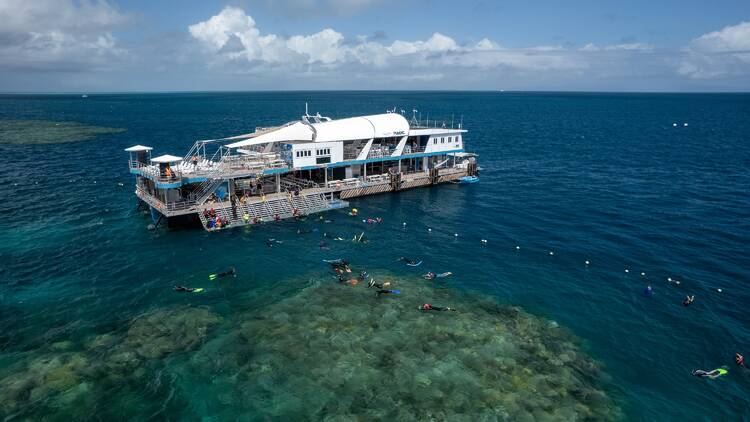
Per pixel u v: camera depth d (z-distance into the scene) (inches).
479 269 1788.9
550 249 1991.9
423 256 1913.1
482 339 1294.3
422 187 3080.7
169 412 1025.5
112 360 1192.2
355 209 2527.1
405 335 1302.9
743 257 1893.5
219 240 2054.6
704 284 1659.7
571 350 1269.7
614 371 1190.3
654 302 1537.9
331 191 2650.1
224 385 1104.8
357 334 1304.1
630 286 1649.9
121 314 1428.4
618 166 3796.8
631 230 2223.2
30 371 1141.7
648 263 1841.8
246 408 1035.3
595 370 1189.7
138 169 2335.1
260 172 2449.6
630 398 1092.5
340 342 1263.5
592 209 2571.4
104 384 1104.2
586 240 2096.5
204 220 2170.3
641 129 6638.8
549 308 1494.8
